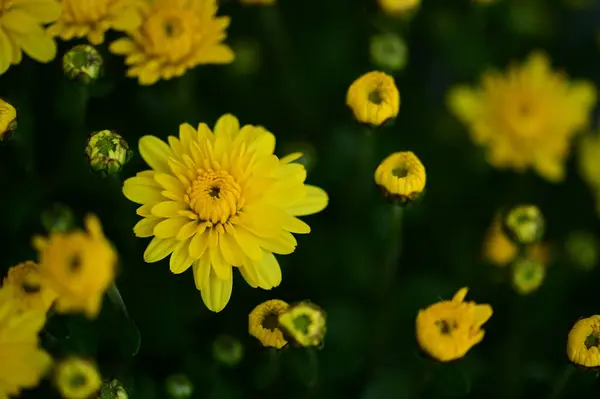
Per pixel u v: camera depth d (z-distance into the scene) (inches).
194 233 15.8
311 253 18.9
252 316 15.8
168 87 18.2
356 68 20.1
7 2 16.8
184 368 17.6
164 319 17.6
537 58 20.3
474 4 19.5
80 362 15.1
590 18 21.7
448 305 15.8
